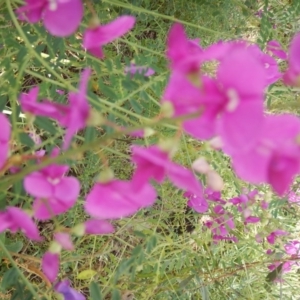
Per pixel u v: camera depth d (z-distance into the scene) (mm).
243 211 252
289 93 261
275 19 304
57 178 125
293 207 299
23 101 122
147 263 221
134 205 113
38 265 235
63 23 135
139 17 253
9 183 111
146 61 196
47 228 239
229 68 89
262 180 98
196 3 282
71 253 239
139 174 104
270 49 232
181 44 91
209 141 114
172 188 256
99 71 196
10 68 177
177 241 269
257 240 260
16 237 237
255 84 89
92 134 169
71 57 225
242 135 91
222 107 92
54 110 116
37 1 134
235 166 99
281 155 96
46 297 170
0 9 195
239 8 300
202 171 137
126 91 194
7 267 219
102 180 114
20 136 151
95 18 131
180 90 93
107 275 254
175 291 226
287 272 318
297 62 99
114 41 262
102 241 255
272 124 97
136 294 240
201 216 285
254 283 293
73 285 244
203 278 259
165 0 289
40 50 185
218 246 282
